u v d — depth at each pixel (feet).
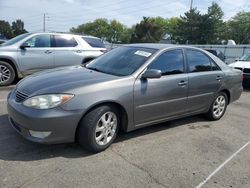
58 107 11.94
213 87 18.49
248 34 226.38
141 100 14.29
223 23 214.28
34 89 12.62
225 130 17.92
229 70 20.08
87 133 12.59
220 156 13.98
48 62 28.76
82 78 13.56
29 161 12.02
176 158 13.37
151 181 11.25
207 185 11.28
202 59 18.19
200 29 201.05
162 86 15.15
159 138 15.69
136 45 17.29
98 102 12.64
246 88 36.86
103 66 15.96
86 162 12.30
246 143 15.90
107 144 13.53
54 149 13.21
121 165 12.29
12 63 27.12
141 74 14.42
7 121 16.39
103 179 11.10
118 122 13.99
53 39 29.19
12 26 259.39
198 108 17.97
